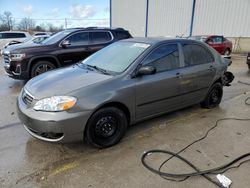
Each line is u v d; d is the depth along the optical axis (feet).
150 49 12.21
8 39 58.70
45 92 9.95
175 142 11.66
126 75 11.11
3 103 17.28
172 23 74.59
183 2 69.67
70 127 9.52
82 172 9.25
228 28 60.23
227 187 8.44
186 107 15.25
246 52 57.67
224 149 11.06
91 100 9.86
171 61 13.06
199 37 48.39
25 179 8.79
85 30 24.64
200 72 14.43
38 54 21.74
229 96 19.83
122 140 11.73
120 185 8.52
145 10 84.02
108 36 26.12
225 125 13.74
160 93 12.41
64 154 10.47
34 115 9.52
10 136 12.02
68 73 11.99
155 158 10.23
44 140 9.88
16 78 21.80
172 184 8.59
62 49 22.99
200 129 13.16
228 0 58.90
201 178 8.93
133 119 11.73
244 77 28.50
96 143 10.57
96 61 13.38
